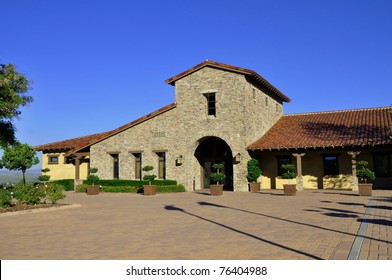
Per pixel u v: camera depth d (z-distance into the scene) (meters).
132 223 12.25
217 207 16.58
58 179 34.81
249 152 27.12
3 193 17.02
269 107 31.69
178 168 28.12
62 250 8.38
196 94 28.09
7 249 8.55
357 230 10.05
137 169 29.72
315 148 25.38
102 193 27.58
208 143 30.42
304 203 17.50
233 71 26.97
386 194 21.59
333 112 32.34
